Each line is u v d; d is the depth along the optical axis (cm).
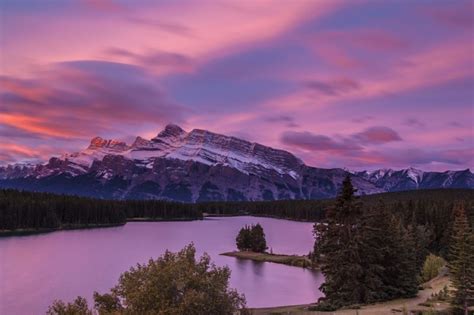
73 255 13075
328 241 5738
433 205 12550
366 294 5512
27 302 7394
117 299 3378
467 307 4612
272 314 5306
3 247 14850
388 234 5825
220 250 15175
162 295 3167
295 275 10569
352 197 5762
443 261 7938
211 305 3350
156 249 14700
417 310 4753
